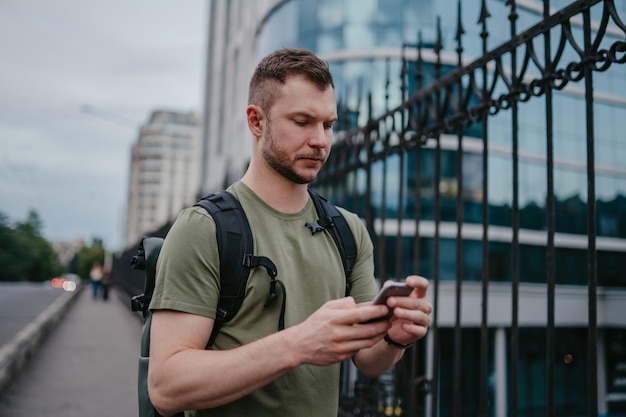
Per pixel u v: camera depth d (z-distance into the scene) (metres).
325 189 3.79
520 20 12.94
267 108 1.15
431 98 2.46
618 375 20.17
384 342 1.22
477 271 18.05
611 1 1.43
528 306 18.78
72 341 8.64
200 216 1.11
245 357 0.96
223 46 32.84
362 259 1.33
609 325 19.92
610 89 20.92
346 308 0.95
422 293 0.98
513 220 1.83
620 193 20.92
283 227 1.19
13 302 15.89
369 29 16.88
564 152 19.86
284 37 19.22
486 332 1.99
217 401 0.97
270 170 1.20
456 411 2.15
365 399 3.06
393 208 17.00
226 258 1.08
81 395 4.96
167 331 1.04
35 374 5.84
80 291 28.94
